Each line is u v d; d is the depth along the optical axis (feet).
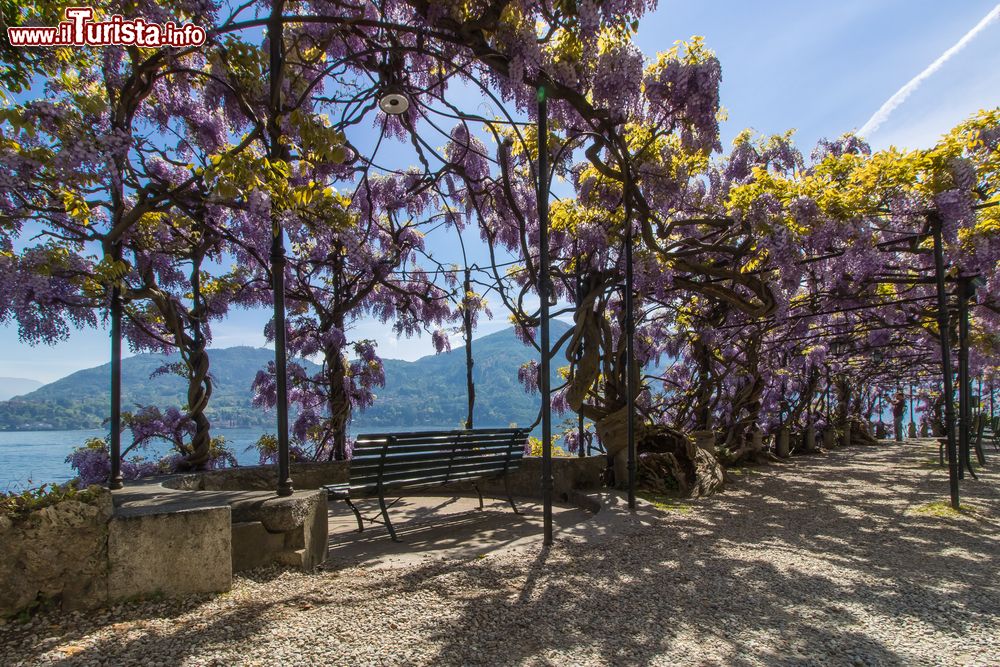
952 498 19.39
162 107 19.43
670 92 18.25
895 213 19.85
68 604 8.69
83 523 8.84
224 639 7.86
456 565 11.46
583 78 17.19
